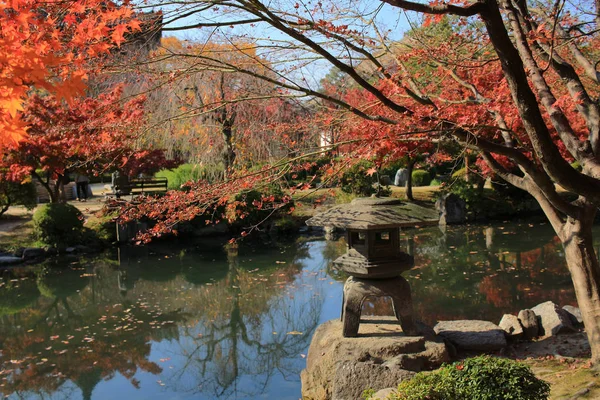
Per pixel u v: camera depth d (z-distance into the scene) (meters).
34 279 14.08
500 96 5.44
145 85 10.73
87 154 6.30
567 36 5.96
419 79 7.68
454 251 15.47
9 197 18.44
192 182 6.07
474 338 6.92
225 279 13.63
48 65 3.04
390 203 6.41
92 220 18.22
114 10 3.48
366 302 10.69
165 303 11.77
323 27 4.90
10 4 2.81
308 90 4.62
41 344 9.45
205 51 5.28
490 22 3.80
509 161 10.67
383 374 5.47
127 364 8.45
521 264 13.34
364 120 5.75
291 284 12.88
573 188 4.22
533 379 3.99
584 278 6.06
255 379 7.82
